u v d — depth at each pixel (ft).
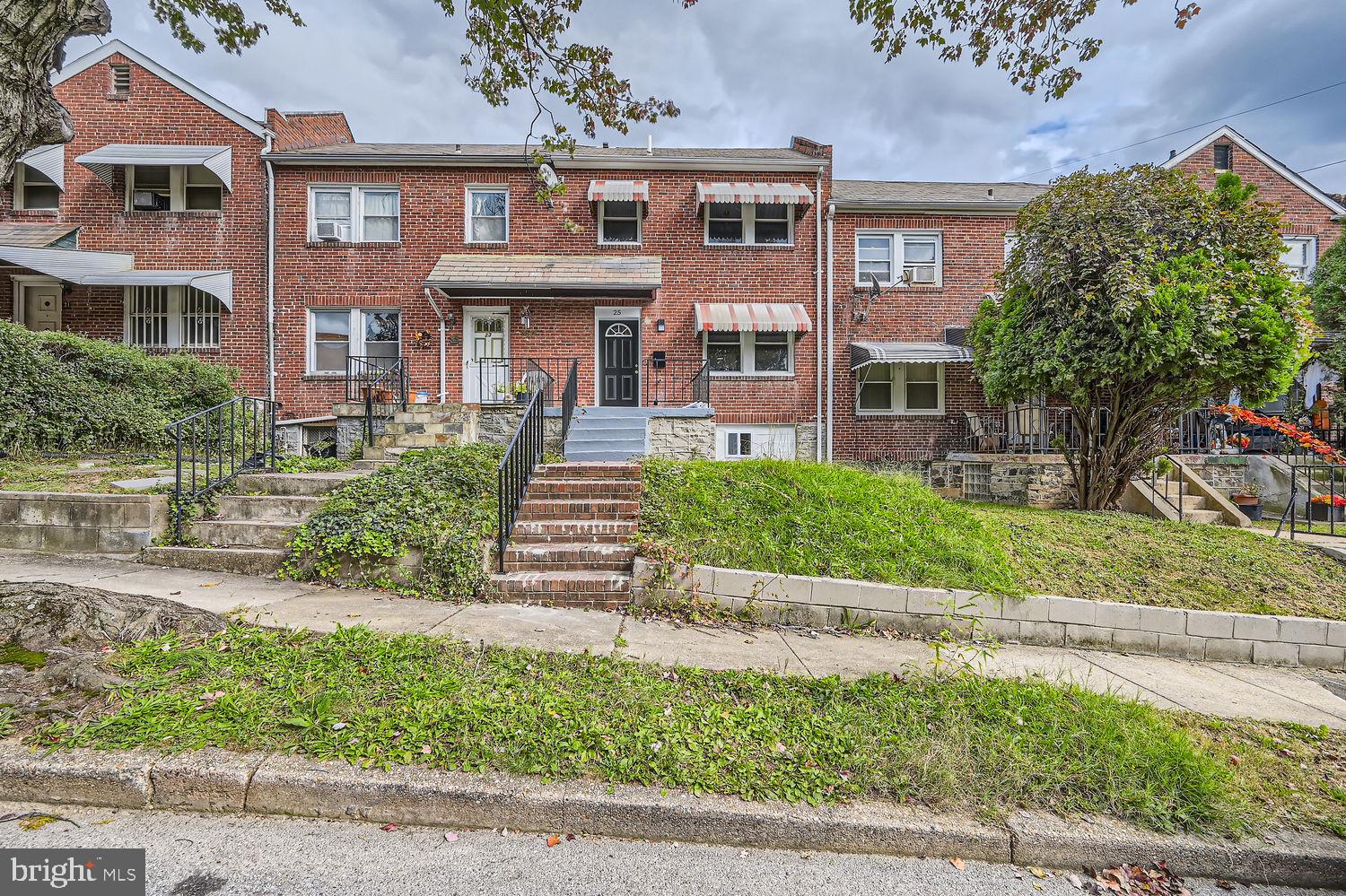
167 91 40.86
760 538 18.67
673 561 17.13
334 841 7.86
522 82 20.59
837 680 12.04
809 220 43.88
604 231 43.60
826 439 43.27
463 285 38.24
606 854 7.88
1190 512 26.63
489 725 9.41
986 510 24.84
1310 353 24.52
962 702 11.03
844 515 19.72
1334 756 10.52
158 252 40.65
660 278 39.68
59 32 12.53
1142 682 13.76
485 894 7.09
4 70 11.93
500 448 25.58
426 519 18.11
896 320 44.11
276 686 10.23
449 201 42.29
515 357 41.14
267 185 40.96
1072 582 18.03
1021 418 37.50
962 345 42.14
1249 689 13.74
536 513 20.26
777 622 16.49
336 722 9.33
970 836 8.09
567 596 16.79
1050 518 23.66
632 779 8.63
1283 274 23.48
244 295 40.93
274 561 18.22
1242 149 45.42
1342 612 16.88
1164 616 16.16
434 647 12.33
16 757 8.36
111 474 23.50
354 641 12.12
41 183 40.91
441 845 7.88
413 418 31.27
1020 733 10.05
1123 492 27.55
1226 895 7.78
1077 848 8.09
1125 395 25.64
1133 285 22.25
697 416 34.81
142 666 10.74
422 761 8.68
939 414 43.65
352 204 42.14
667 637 14.65
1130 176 25.30
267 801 8.25
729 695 11.32
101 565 17.98
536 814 8.23
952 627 16.34
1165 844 8.08
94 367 30.78
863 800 8.52
